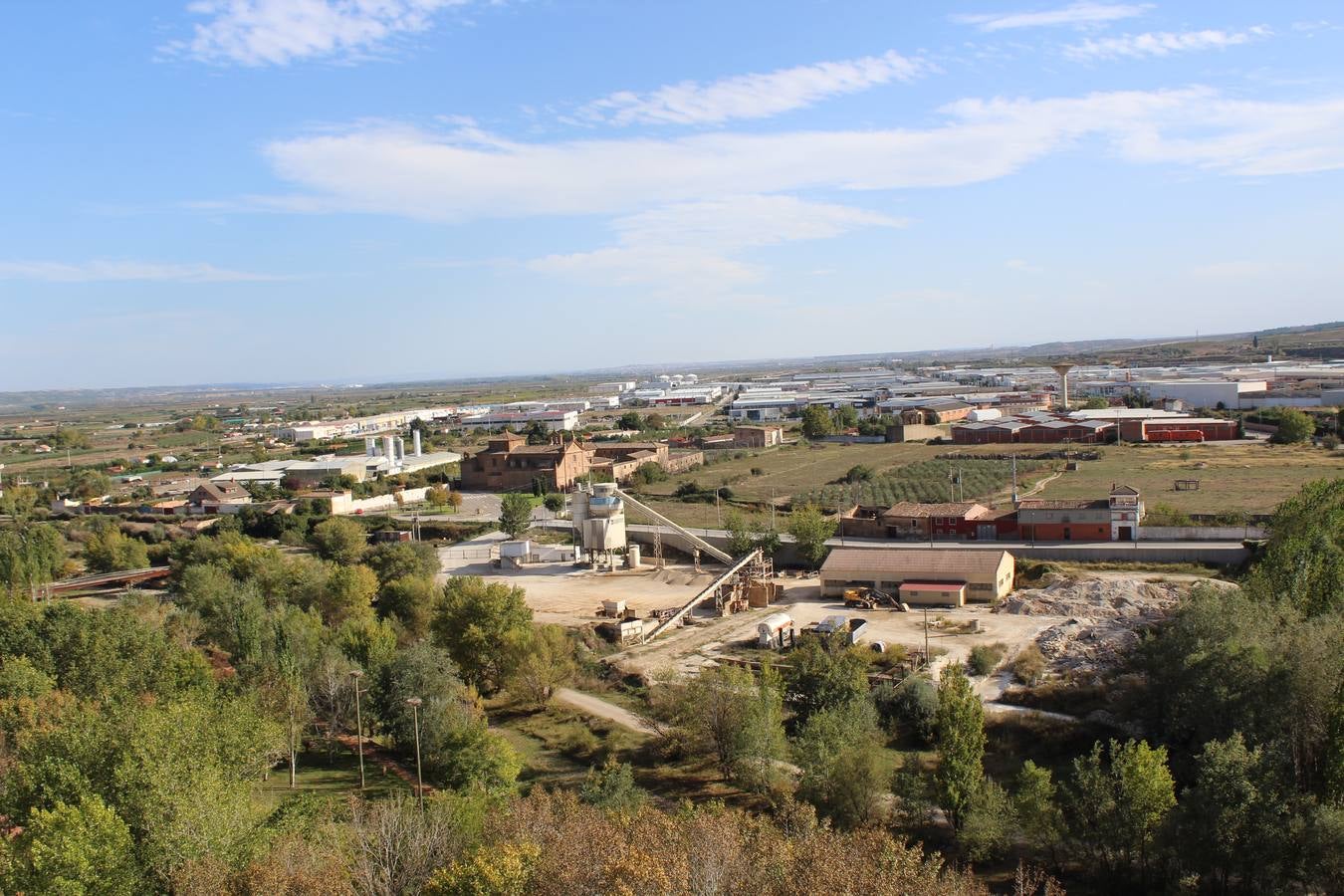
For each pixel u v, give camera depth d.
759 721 66.25
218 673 86.12
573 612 118.69
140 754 49.72
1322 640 60.25
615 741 77.00
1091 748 69.12
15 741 62.25
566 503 190.00
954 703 58.38
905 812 59.12
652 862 36.50
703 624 113.25
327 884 41.31
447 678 78.31
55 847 43.69
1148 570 117.06
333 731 75.69
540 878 38.69
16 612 89.19
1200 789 49.34
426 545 148.38
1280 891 45.84
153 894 45.34
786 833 47.56
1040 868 51.91
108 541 158.38
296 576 123.69
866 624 104.06
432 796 58.12
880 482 188.88
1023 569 121.50
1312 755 57.12
